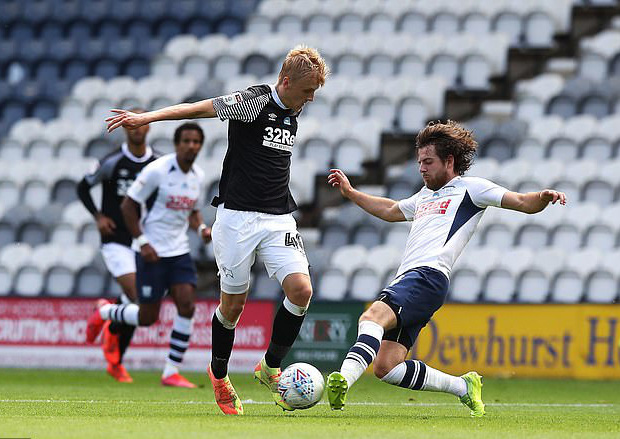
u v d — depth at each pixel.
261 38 73.31
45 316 51.41
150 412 23.95
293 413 24.22
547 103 63.84
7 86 75.50
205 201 61.34
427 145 22.92
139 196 36.91
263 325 48.88
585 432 19.59
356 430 18.19
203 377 44.97
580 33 70.56
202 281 58.50
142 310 38.09
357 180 62.16
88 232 61.56
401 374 22.30
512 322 46.09
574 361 45.12
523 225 55.03
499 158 61.31
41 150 68.94
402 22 72.00
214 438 16.05
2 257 61.25
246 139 21.92
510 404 31.31
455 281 52.22
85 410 24.61
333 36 71.06
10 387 36.59
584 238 54.19
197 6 78.12
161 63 73.75
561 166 58.50
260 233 21.83
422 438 16.78
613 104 62.94
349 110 65.56
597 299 50.75
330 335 47.78
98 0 80.06
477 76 66.62
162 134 67.12
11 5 80.75
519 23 69.69
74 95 73.88
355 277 54.09
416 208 23.33
